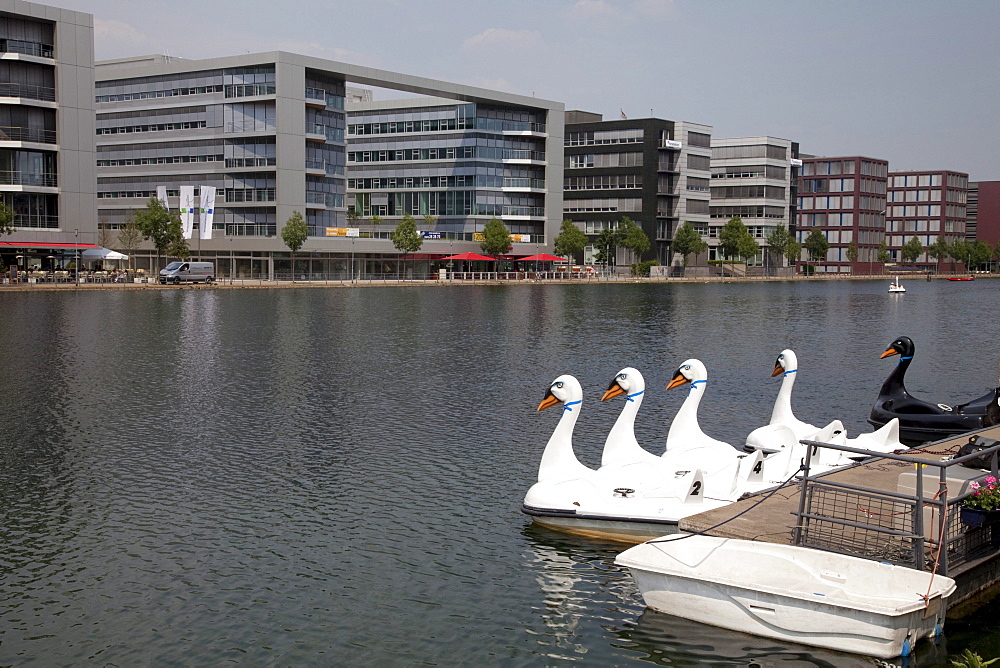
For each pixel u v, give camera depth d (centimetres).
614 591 1733
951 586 1440
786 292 12875
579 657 1494
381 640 1561
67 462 2592
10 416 3173
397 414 3259
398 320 6944
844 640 1416
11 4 9494
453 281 13462
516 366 4481
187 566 1859
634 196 17425
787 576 1527
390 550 1938
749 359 4906
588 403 3519
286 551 1934
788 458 2142
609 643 1533
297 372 4209
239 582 1784
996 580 1677
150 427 3022
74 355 4662
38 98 9850
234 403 3438
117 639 1568
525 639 1558
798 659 1446
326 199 13275
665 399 3638
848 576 1492
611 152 17600
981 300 11150
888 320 7738
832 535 1628
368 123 16400
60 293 9169
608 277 16000
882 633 1387
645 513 1931
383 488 2355
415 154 15962
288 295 9950
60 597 1720
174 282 10925
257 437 2895
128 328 5959
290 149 12631
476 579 1792
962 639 1481
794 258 19562
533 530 2042
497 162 15512
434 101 15725
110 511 2180
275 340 5472
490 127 15375
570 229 15588
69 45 9925
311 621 1628
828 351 5350
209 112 13025
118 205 13962
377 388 3794
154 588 1759
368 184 16475
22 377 3962
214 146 13025
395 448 2762
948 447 2314
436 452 2719
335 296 9950
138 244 12294
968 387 4078
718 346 5516
